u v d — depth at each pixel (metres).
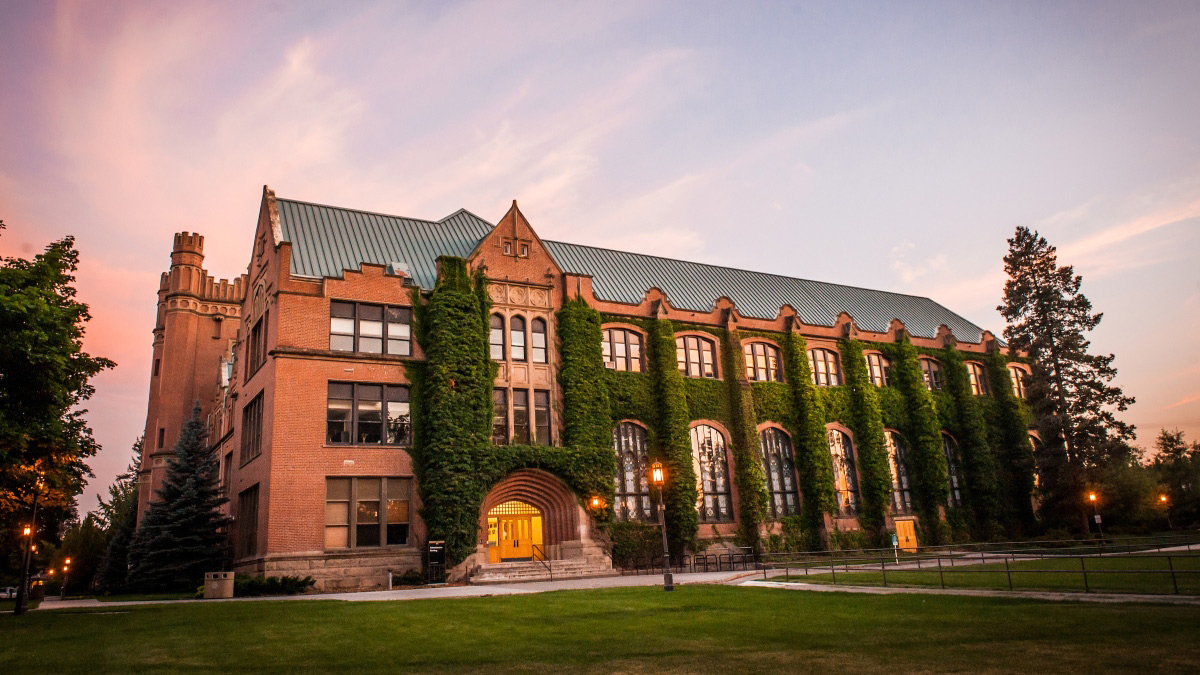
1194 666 10.80
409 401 36.62
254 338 40.28
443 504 34.84
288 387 34.12
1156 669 10.73
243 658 13.52
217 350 64.62
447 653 13.79
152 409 63.19
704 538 42.53
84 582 66.44
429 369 36.88
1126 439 57.75
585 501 39.09
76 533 68.00
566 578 35.28
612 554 39.66
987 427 58.00
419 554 34.72
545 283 41.78
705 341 47.41
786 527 45.81
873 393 51.62
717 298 48.84
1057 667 11.18
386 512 34.78
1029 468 57.53
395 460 35.41
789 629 15.97
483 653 13.74
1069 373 59.25
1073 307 60.84
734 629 16.23
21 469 25.83
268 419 34.38
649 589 26.22
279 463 33.09
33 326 22.11
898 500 51.53
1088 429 56.91
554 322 41.53
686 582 29.69
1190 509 68.31
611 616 18.88
